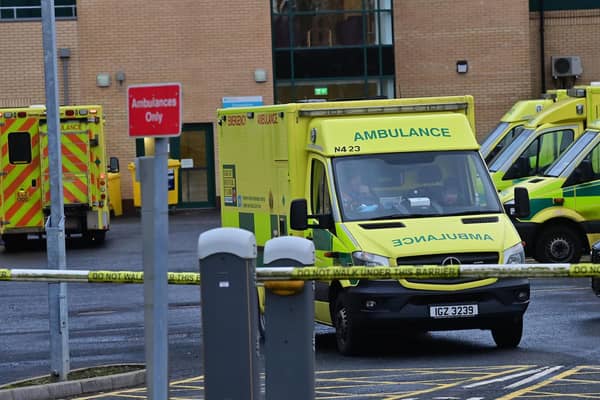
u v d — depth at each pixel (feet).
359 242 65.57
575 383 54.90
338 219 67.62
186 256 121.90
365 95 187.62
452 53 193.88
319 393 54.54
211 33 184.65
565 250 109.60
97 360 68.13
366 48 187.01
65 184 137.28
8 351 73.26
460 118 72.02
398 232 66.08
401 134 70.69
